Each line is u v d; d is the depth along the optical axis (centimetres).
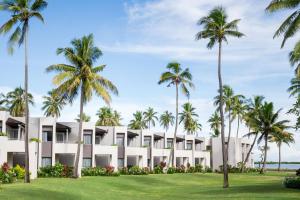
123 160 6347
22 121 5344
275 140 9544
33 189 3144
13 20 3678
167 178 5559
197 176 6178
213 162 8700
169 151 7219
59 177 4791
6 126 5131
